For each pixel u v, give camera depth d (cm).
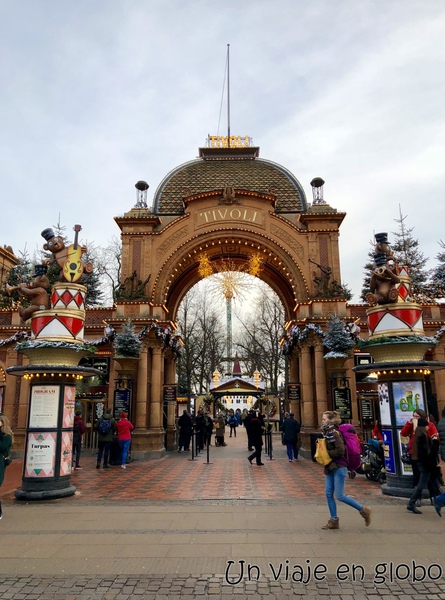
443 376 2297
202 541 706
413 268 3738
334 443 771
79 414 1720
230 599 509
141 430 2067
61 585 544
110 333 2194
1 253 3156
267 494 1130
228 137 2830
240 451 2317
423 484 898
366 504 986
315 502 1019
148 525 810
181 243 2353
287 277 2362
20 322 2336
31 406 1134
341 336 1995
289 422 1873
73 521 845
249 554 645
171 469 1639
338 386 2017
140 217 2361
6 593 522
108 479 1403
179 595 518
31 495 1054
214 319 4947
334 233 2347
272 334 4656
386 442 1127
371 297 1209
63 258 1270
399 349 1136
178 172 2672
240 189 2395
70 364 1176
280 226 2373
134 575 573
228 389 3225
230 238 2380
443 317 2392
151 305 2277
